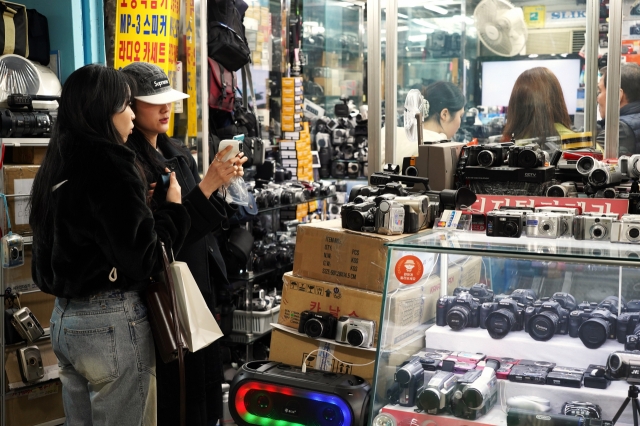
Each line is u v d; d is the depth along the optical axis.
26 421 3.75
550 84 3.98
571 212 2.53
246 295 4.75
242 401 2.73
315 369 2.77
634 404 2.09
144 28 4.36
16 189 3.62
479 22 4.04
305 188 5.42
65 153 2.22
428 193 2.99
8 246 3.42
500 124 4.11
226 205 2.70
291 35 6.25
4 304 3.60
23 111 3.65
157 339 2.33
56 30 4.32
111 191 2.16
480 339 2.37
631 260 2.02
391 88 4.13
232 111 5.08
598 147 3.91
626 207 2.70
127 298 2.31
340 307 2.71
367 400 2.56
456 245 2.25
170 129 4.64
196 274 2.92
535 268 2.29
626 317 2.17
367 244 2.64
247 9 5.60
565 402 2.16
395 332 2.32
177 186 2.52
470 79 4.11
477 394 2.17
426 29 4.15
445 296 2.41
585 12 3.85
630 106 3.79
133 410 2.32
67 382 2.40
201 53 4.55
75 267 2.21
